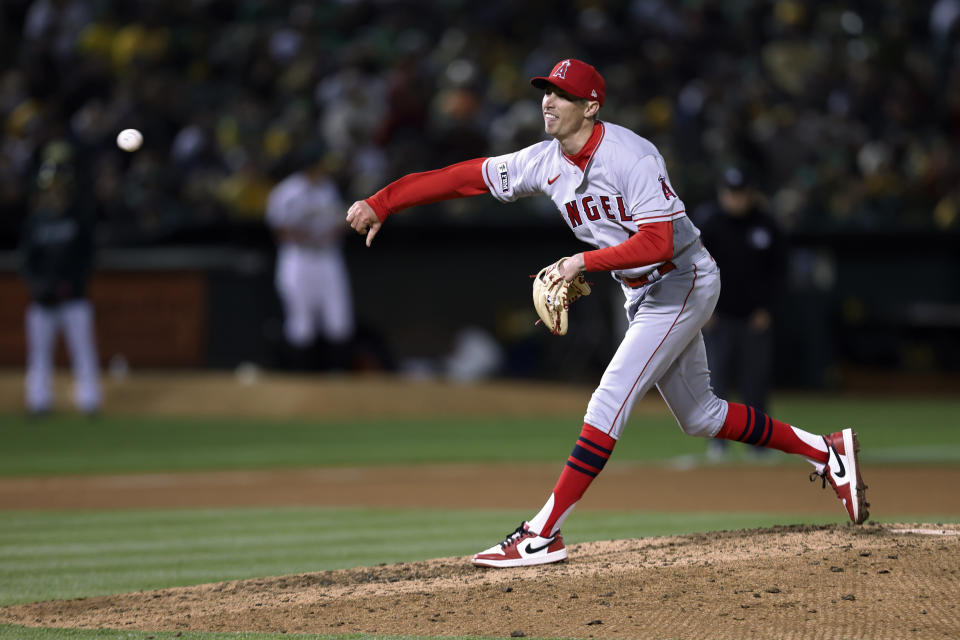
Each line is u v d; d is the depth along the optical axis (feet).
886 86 250.57
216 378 178.70
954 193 226.79
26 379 176.76
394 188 57.98
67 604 52.95
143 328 183.32
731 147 217.15
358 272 203.10
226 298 183.62
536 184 56.24
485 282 204.44
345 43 245.04
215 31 241.14
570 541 71.10
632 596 48.14
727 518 82.12
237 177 199.82
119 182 194.29
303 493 101.65
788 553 52.70
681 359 56.95
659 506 89.25
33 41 227.20
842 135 231.09
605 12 252.42
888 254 221.46
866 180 224.74
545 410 178.29
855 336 219.61
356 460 126.52
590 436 55.01
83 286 159.43
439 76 226.99
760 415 58.80
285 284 177.37
